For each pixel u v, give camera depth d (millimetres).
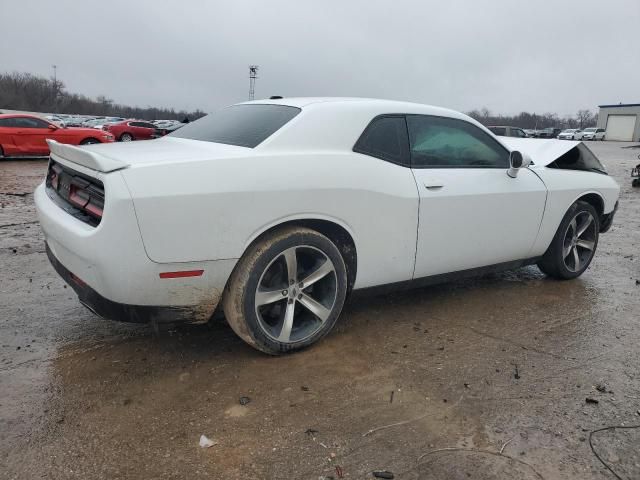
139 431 2441
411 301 4238
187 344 3318
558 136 60688
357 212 3225
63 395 2715
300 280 3137
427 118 3740
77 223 2760
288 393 2793
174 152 2941
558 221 4555
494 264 4223
